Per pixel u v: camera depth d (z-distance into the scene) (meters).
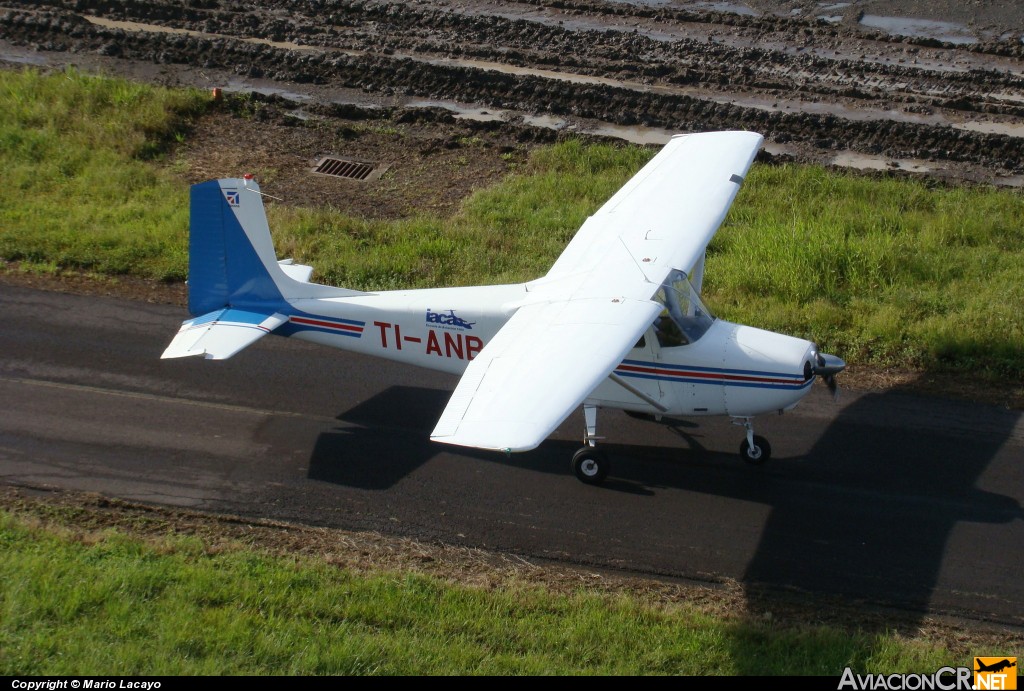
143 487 13.97
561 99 30.83
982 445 15.76
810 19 37.66
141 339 18.17
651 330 14.53
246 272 15.69
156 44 33.94
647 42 35.34
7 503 13.30
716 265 21.64
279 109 29.81
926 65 33.38
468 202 24.45
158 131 27.34
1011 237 23.12
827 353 18.42
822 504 14.22
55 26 34.56
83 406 15.91
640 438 15.94
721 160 18.56
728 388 14.52
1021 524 13.80
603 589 12.36
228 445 15.16
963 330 18.73
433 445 15.48
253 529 13.20
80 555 12.02
